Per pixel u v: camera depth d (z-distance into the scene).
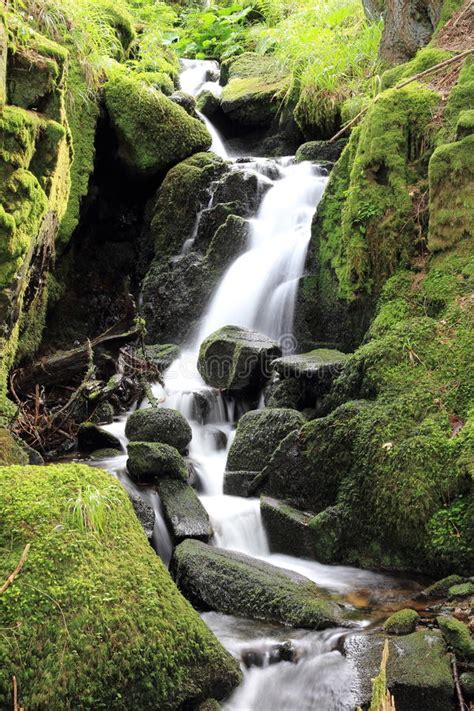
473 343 4.75
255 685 3.39
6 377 5.33
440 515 4.19
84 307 7.79
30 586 3.05
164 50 11.02
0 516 3.30
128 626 3.06
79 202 7.24
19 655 2.87
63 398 5.99
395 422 4.57
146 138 8.02
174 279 7.70
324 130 8.70
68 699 2.85
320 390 5.41
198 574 4.02
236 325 6.86
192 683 3.12
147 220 8.40
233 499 5.00
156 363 6.86
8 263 4.70
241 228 7.51
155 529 4.45
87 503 3.41
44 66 5.20
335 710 3.23
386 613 3.79
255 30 11.34
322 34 9.09
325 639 3.55
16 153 4.74
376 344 5.06
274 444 5.09
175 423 5.34
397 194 5.71
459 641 3.28
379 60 7.69
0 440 4.53
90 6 8.46
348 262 5.86
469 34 6.58
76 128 7.40
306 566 4.49
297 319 6.56
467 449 4.22
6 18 4.88
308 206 7.50
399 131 5.87
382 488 4.41
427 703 3.14
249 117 9.60
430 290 5.29
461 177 5.31
